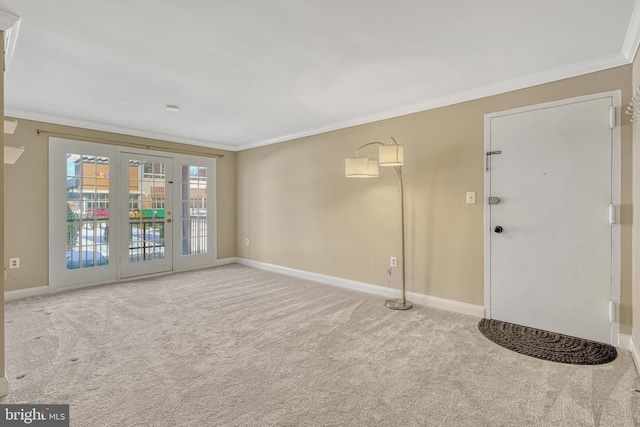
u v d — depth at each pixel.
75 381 2.01
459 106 3.26
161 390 1.93
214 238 5.78
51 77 2.83
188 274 5.09
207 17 1.95
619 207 2.46
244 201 5.90
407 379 2.06
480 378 2.07
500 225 3.01
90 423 1.63
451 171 3.32
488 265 3.09
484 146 3.10
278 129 4.72
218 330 2.84
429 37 2.19
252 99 3.41
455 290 3.32
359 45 2.29
